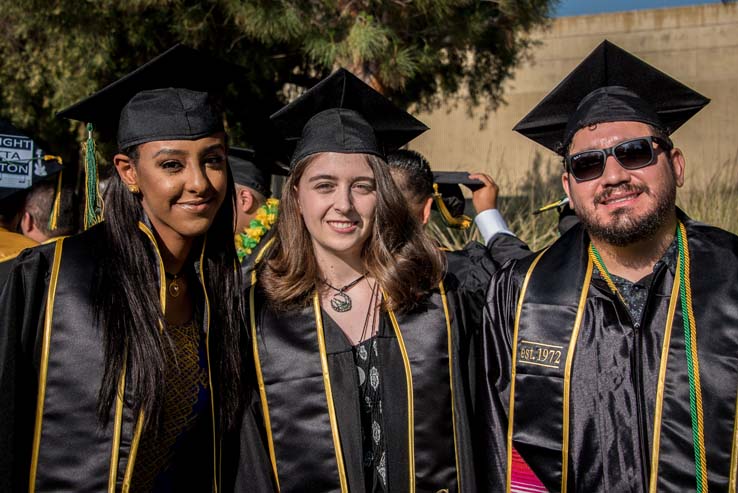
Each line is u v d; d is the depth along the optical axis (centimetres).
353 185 249
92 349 211
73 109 245
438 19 584
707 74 1199
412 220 262
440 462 243
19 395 208
